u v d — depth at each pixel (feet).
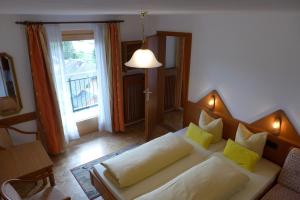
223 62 11.75
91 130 16.06
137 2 3.07
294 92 9.40
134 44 15.51
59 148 13.50
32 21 11.34
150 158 9.46
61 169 12.22
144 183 8.75
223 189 7.76
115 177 8.66
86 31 13.58
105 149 14.14
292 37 9.00
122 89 15.62
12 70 11.43
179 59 18.40
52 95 12.52
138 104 17.26
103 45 13.93
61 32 12.59
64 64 12.92
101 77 14.69
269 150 10.48
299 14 8.09
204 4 3.67
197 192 7.49
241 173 8.66
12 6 3.36
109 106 15.26
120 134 16.02
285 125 9.89
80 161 12.93
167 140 10.84
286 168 9.09
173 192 7.57
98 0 2.62
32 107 12.67
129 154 9.81
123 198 8.04
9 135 11.63
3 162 9.78
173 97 19.54
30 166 9.60
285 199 8.36
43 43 11.52
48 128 12.85
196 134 11.78
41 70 11.82
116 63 14.56
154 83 14.69
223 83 12.04
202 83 13.14
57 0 2.49
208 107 12.98
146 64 8.36
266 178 9.20
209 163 9.00
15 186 10.64
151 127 15.43
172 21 13.74
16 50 11.39
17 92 11.87
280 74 9.70
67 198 8.11
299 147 9.46
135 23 15.43
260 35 9.98
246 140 10.32
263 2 3.34
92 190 10.76
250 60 10.62
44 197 8.09
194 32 12.73
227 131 12.15
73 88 15.39
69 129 14.47
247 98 11.17
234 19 10.75
